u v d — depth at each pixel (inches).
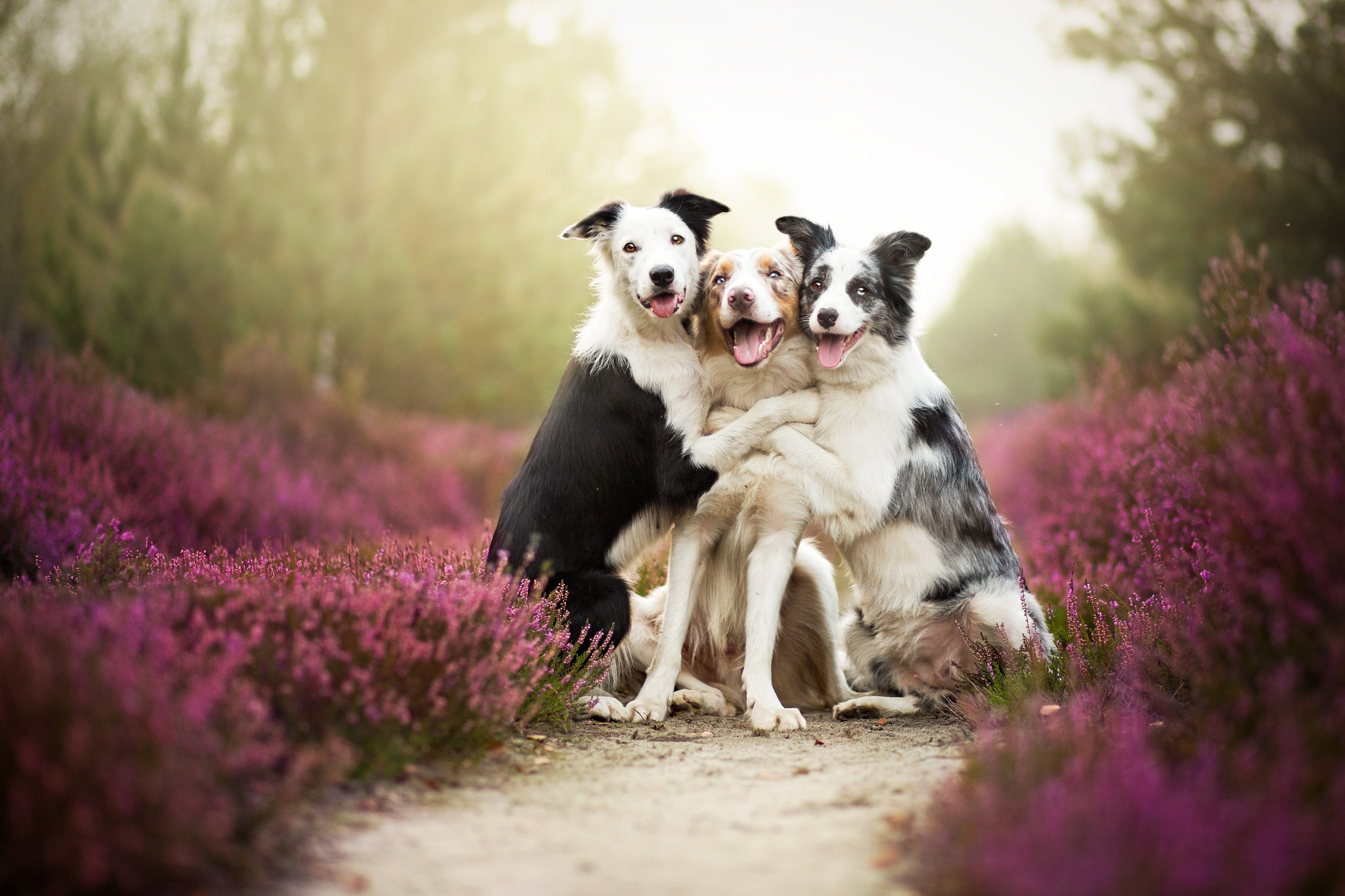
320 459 384.2
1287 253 470.3
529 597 163.0
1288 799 79.2
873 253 181.3
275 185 568.7
